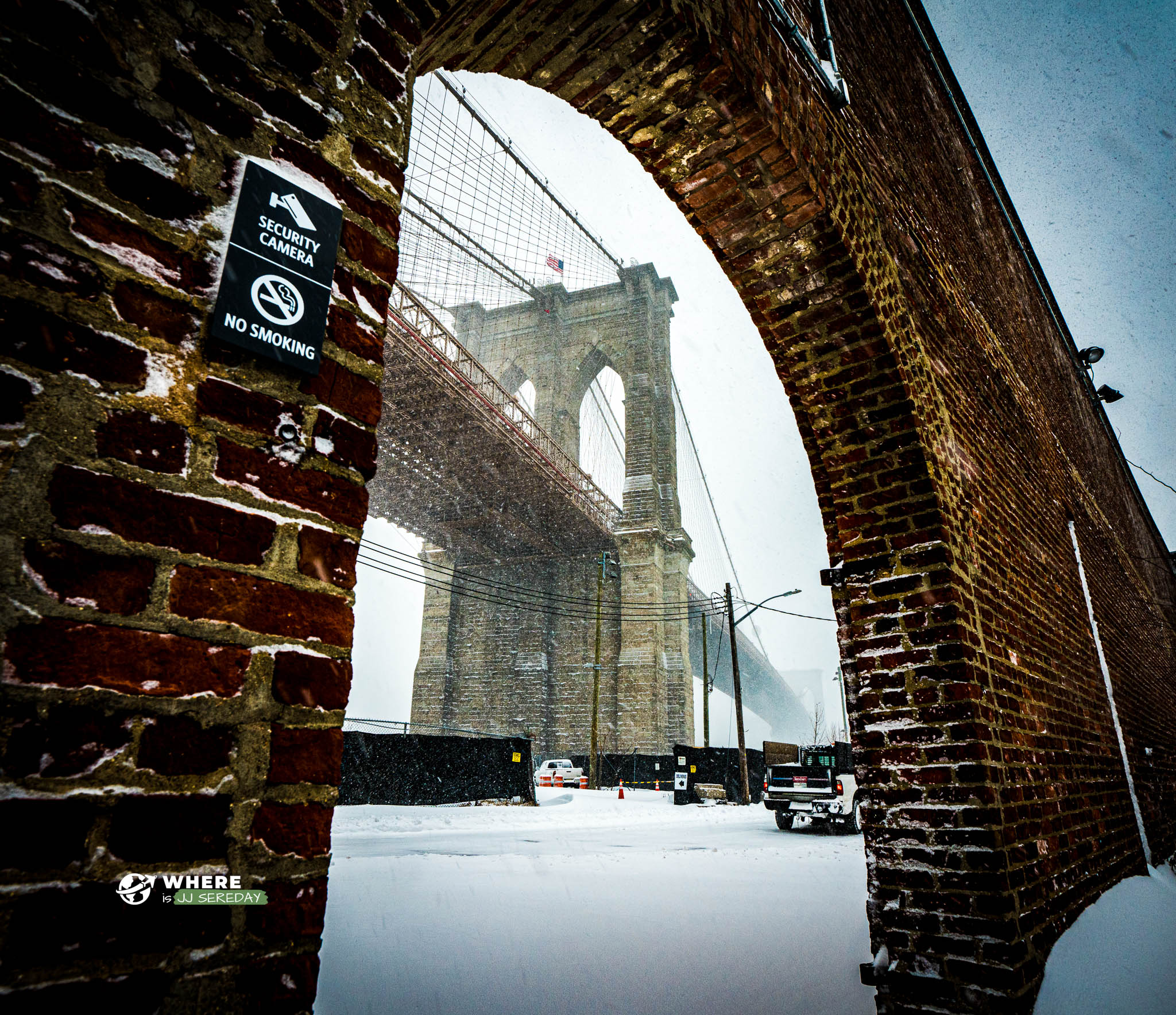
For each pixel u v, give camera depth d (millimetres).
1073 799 3328
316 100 1066
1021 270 6664
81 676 685
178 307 841
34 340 717
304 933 793
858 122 3342
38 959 603
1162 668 8891
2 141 737
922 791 2420
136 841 688
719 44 2234
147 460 776
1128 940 2869
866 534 2783
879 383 2799
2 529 664
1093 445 8180
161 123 874
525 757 15352
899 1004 2264
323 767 859
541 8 2092
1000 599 3137
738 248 2836
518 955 3074
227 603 810
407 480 26656
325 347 987
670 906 4195
